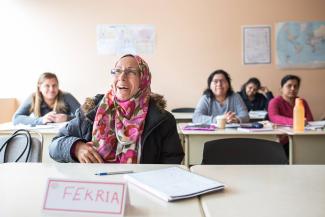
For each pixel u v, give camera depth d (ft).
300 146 7.38
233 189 2.91
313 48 14.35
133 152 4.44
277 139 7.34
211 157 4.55
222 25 14.29
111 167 3.72
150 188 2.78
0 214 2.34
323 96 14.46
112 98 4.67
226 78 9.22
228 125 8.01
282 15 14.28
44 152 6.79
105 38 14.17
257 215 2.32
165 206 2.49
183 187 2.80
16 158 4.83
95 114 4.64
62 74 14.25
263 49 14.35
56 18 14.08
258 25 14.30
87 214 2.34
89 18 14.14
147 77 4.84
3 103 13.32
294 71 14.42
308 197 2.71
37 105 9.20
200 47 14.34
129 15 14.19
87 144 4.40
